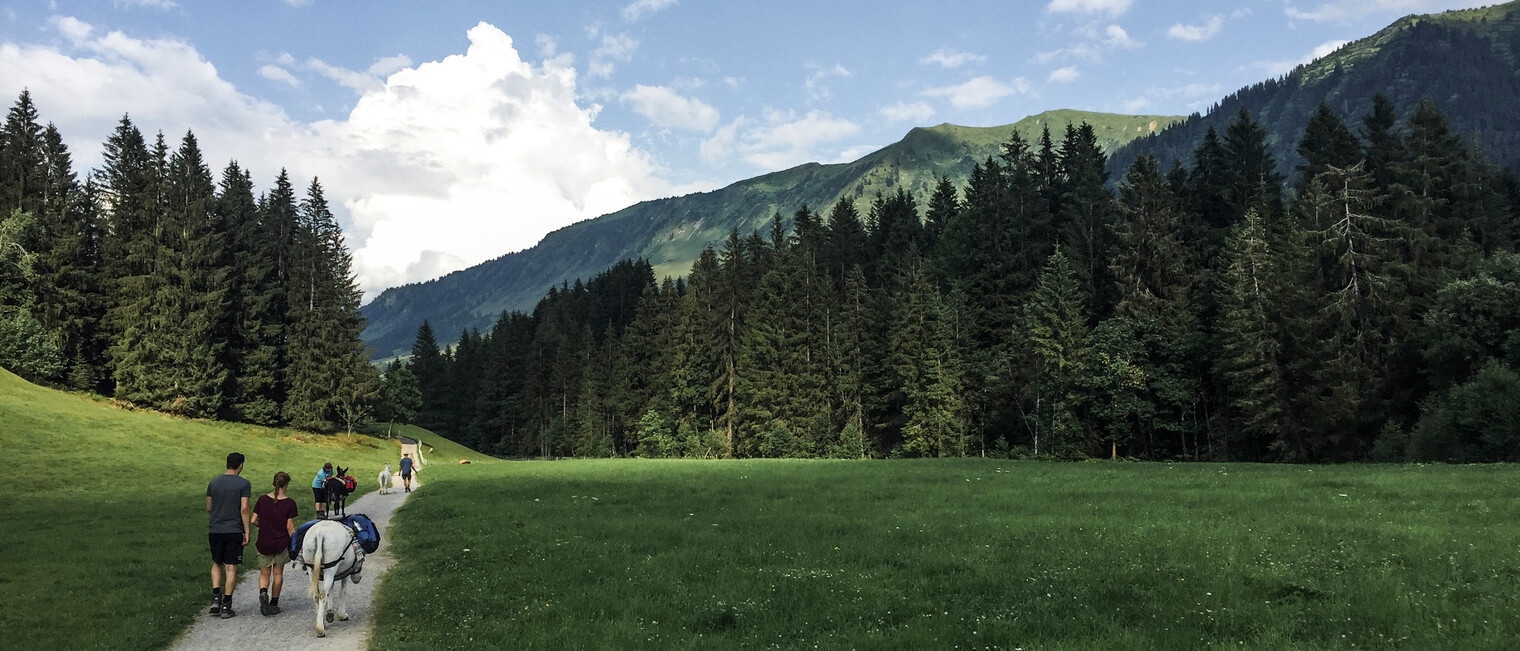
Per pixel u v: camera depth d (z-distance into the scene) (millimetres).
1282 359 55344
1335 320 51812
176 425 57781
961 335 77062
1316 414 51969
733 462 60594
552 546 18719
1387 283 50500
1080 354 61719
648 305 118250
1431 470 30297
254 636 11734
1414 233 54875
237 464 13484
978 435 77688
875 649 9906
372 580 16125
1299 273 55344
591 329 143625
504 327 167000
